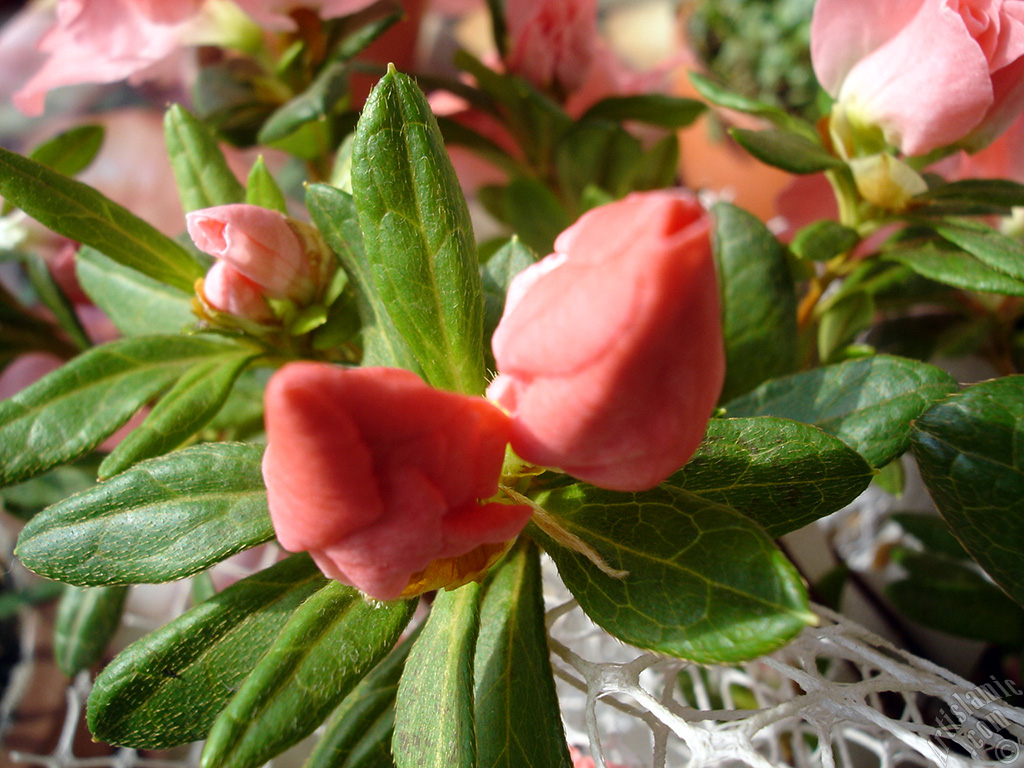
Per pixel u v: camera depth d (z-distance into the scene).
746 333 0.12
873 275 0.15
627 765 0.12
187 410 0.10
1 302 0.15
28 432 0.10
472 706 0.07
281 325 0.11
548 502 0.08
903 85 0.10
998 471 0.08
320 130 0.15
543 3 0.16
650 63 0.29
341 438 0.05
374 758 0.09
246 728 0.07
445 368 0.09
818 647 0.09
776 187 0.23
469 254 0.08
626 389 0.05
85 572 0.08
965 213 0.11
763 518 0.08
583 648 0.13
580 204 0.17
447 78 0.17
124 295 0.13
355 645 0.08
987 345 0.16
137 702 0.08
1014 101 0.10
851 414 0.09
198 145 0.11
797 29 0.30
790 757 0.13
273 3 0.14
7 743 0.18
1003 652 0.14
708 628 0.07
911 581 0.14
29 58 0.25
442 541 0.06
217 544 0.08
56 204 0.10
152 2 0.13
